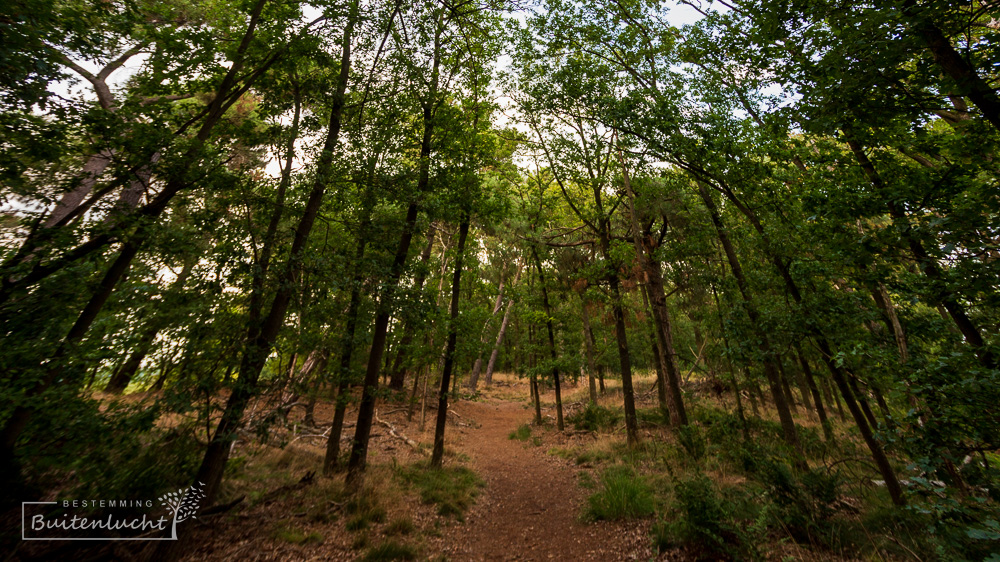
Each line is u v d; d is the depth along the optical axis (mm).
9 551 4184
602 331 18234
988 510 3584
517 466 10539
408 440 11406
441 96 8703
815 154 5836
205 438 6586
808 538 4973
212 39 6672
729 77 7297
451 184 8477
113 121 4719
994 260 3229
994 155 4051
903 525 5004
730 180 6938
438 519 6703
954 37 3586
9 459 4535
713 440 10078
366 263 6676
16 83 4121
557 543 5957
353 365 8336
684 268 11055
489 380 29156
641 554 5117
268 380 5496
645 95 8906
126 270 5879
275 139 6254
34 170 4637
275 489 6793
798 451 7566
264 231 6016
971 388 3051
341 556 5156
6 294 4328
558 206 14891
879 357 4367
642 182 10195
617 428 13562
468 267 10602
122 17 5758
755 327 7105
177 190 5570
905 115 4035
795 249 6453
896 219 3730
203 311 4938
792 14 4293
